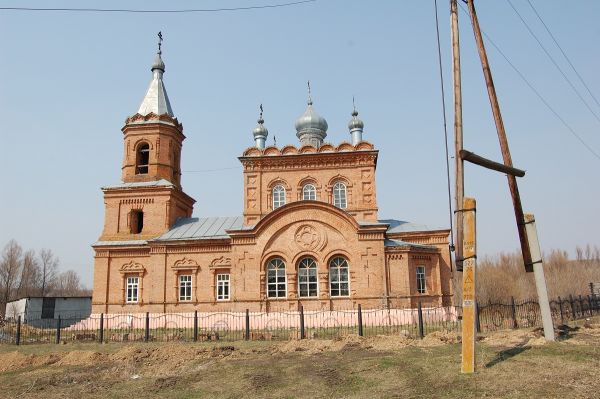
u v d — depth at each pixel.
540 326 23.17
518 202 18.33
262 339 25.69
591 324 23.22
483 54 18.91
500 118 18.58
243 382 14.59
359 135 44.25
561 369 12.91
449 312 30.62
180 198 43.28
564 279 65.56
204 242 37.94
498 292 61.31
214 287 37.41
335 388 13.13
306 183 39.38
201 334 27.06
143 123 42.94
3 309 81.38
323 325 32.78
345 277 34.78
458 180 15.36
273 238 35.41
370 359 16.41
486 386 11.82
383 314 32.84
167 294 37.72
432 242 38.09
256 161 39.62
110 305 38.75
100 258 39.66
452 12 18.52
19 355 21.27
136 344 24.97
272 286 35.12
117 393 14.35
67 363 20.30
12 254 87.19
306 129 47.00
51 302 51.41
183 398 13.34
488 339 18.55
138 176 42.34
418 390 12.11
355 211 38.19
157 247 38.47
